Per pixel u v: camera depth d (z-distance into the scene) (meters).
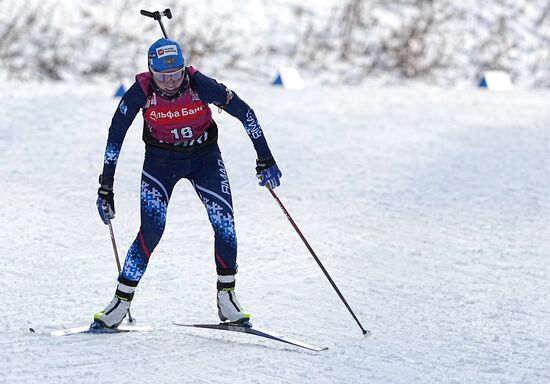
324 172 32.50
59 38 53.84
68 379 14.10
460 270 21.92
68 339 16.12
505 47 67.62
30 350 15.45
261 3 66.00
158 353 15.55
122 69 52.56
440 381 14.64
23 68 49.84
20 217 25.23
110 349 15.64
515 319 18.33
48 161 31.86
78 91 44.84
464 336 17.16
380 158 35.06
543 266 22.41
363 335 16.97
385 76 59.78
